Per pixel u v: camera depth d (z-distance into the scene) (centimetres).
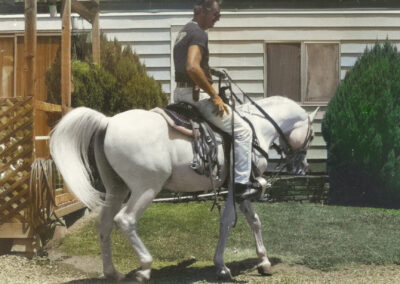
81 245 677
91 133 482
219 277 523
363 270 569
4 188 626
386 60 952
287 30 1071
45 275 555
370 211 896
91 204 475
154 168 482
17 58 1107
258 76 1072
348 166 982
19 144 623
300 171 602
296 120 585
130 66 952
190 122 502
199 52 497
